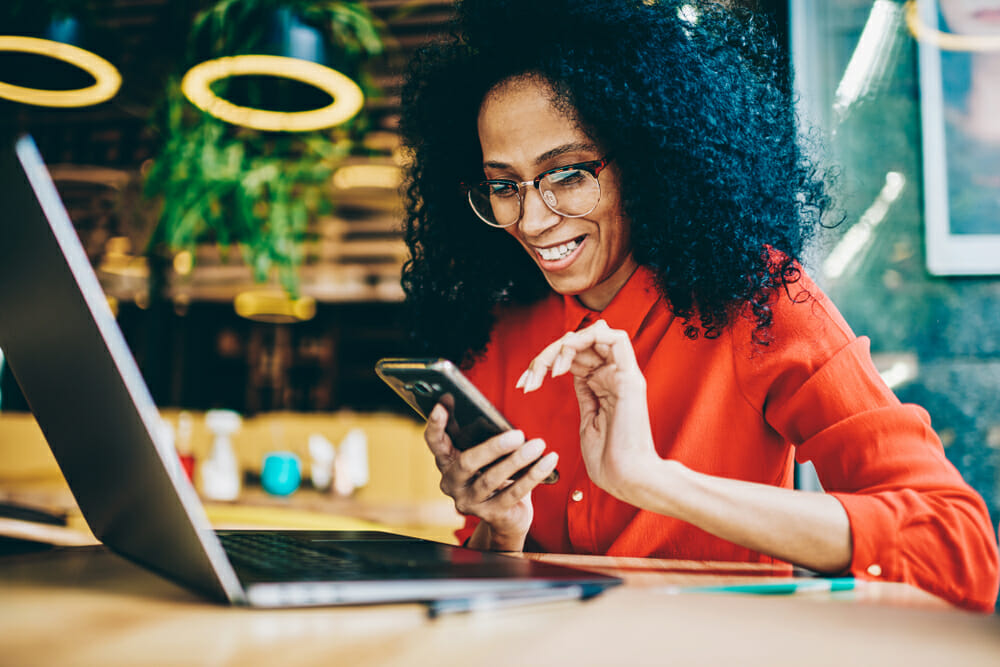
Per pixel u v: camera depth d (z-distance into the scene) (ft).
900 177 6.04
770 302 3.20
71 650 1.26
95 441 1.92
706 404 3.26
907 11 6.05
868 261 6.05
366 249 22.40
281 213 9.26
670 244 3.30
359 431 11.89
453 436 2.81
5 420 12.19
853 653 1.33
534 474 2.70
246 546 2.33
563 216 3.33
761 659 1.28
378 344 26.25
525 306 4.13
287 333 26.25
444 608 1.58
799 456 3.04
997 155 5.99
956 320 5.96
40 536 3.13
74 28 7.41
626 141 3.28
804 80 5.98
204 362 25.77
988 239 5.95
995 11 6.01
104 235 19.39
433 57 4.25
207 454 13.26
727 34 3.90
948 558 2.37
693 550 3.12
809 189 3.94
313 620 1.52
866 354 3.03
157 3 10.96
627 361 2.49
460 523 11.02
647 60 3.36
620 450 2.44
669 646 1.36
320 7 7.50
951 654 1.33
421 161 4.37
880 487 2.60
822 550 2.31
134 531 1.96
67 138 15.14
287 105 7.70
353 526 5.12
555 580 1.78
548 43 3.37
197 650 1.27
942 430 5.91
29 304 1.89
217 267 22.80
